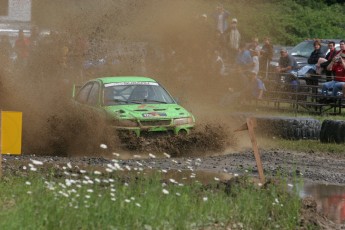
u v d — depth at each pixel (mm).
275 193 25188
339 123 46750
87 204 21734
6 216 20281
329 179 34219
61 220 20359
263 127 48469
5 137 27875
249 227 22562
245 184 26828
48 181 27109
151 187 24922
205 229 21953
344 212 26531
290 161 39375
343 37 103062
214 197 25047
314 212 25438
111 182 26781
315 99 61750
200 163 37250
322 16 107625
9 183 26344
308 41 77188
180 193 24969
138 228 20797
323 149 44344
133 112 41938
